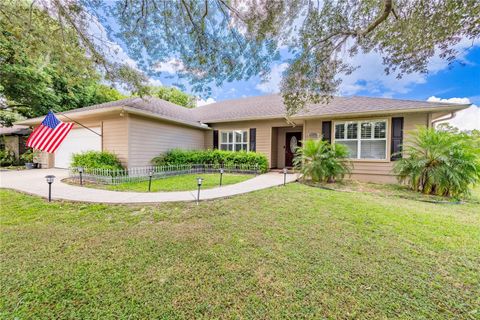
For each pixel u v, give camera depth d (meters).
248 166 10.17
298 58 4.42
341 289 2.05
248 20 3.90
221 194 5.71
